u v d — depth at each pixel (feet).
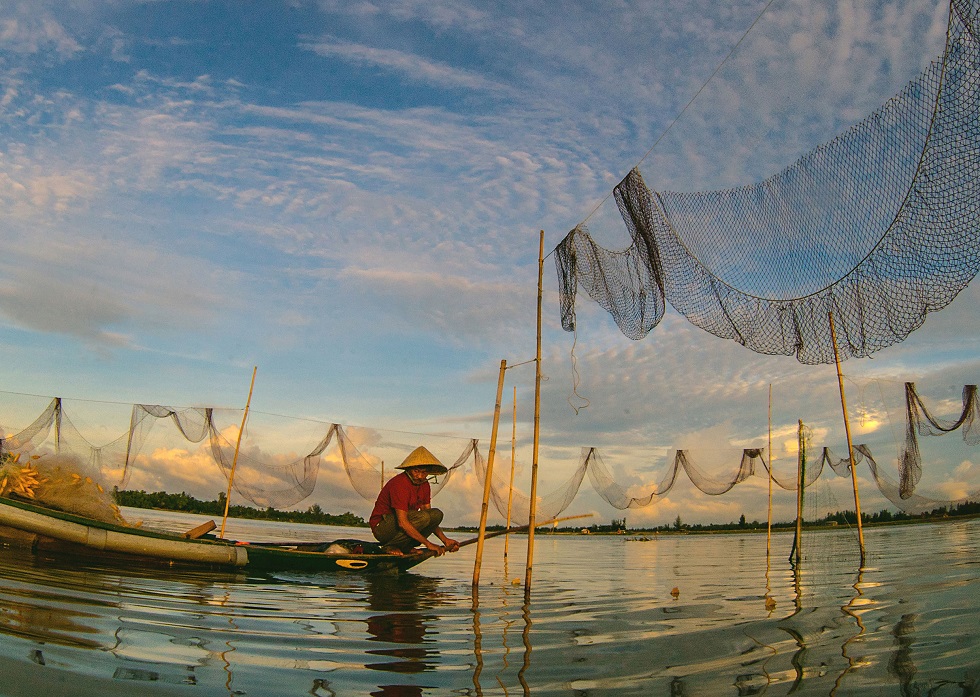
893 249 15.11
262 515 71.61
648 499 59.93
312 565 27.35
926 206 13.89
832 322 17.46
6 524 23.57
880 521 91.15
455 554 48.24
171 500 65.62
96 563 23.79
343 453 46.44
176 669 10.68
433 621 16.76
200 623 14.57
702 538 103.81
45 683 9.29
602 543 80.84
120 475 42.32
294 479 44.80
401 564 28.48
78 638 11.96
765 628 15.42
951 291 14.19
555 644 13.97
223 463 43.04
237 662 11.50
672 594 22.67
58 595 16.33
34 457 27.68
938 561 32.81
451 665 12.09
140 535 24.82
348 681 10.83
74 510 26.99
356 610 18.21
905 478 55.01
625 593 23.22
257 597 19.57
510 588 24.98
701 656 12.72
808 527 89.20
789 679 10.91
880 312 16.17
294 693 10.04
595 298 24.80
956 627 14.56
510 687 10.72
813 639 13.93
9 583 17.44
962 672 11.02
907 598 19.42
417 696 10.19
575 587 25.32
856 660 11.98
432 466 29.84
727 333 20.06
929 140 13.21
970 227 13.12
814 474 61.41
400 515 28.53
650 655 12.85
